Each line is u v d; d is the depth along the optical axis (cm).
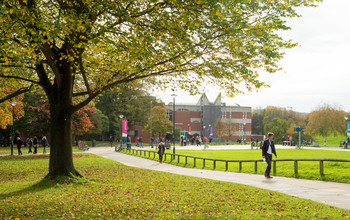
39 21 911
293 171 1636
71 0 1021
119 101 7412
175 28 1054
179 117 10156
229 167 2145
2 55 1080
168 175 1661
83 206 888
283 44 1242
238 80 1315
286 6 1199
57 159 1318
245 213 791
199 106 10456
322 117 6675
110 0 980
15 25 991
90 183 1290
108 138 8938
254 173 1750
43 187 1200
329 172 1479
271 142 1505
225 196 1029
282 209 816
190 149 4775
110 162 2500
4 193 1103
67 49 1190
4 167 2042
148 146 6212
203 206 889
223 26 1126
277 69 1288
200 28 1140
